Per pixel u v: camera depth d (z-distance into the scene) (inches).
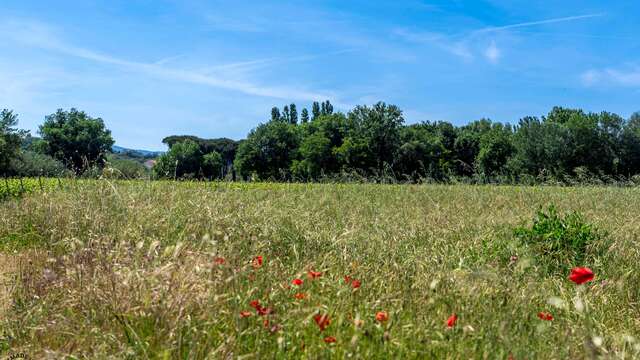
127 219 297.4
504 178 785.6
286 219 319.3
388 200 518.3
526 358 131.0
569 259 262.8
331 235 276.2
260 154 2827.3
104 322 152.8
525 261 204.8
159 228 292.8
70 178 425.1
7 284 205.9
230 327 150.8
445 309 159.9
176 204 340.2
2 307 184.1
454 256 250.1
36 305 177.0
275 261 214.1
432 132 3139.8
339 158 2496.3
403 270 200.4
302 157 2871.6
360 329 134.5
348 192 559.8
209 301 153.3
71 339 146.9
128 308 153.0
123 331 145.9
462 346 137.0
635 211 433.1
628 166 2303.2
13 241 322.3
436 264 224.1
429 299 159.0
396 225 326.6
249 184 693.3
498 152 2679.6
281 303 166.1
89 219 301.1
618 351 145.3
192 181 504.1
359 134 2576.3
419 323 147.1
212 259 178.4
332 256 225.3
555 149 2316.7
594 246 269.1
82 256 209.9
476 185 685.9
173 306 150.3
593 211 422.0
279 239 273.7
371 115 2551.7
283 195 473.7
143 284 161.5
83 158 426.9
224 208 335.3
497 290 177.5
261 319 148.0
